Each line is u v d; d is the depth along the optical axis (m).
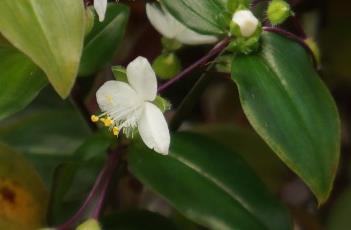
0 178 0.25
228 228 0.23
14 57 0.23
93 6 0.22
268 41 0.23
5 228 0.24
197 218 0.23
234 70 0.22
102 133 0.24
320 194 0.22
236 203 0.24
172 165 0.24
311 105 0.22
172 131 0.24
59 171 0.24
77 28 0.20
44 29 0.20
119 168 0.24
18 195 0.25
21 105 0.22
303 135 0.22
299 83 0.22
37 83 0.22
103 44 0.24
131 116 0.23
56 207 0.25
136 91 0.23
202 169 0.24
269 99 0.22
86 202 0.24
